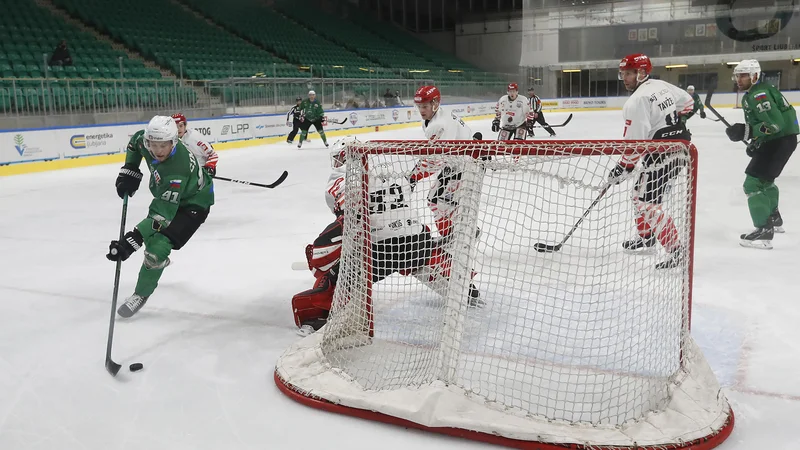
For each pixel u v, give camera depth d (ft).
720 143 43.88
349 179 9.30
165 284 13.91
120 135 40.45
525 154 8.36
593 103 93.71
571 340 9.55
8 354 10.06
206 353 10.02
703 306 11.69
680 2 94.79
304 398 8.19
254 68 65.62
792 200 22.72
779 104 15.39
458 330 7.99
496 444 7.13
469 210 8.29
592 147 8.14
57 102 38.06
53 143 36.14
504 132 34.17
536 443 6.91
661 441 6.77
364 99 66.64
